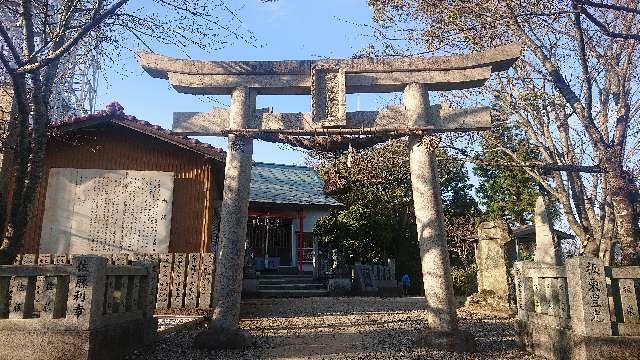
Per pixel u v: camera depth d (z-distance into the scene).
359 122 7.65
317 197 25.00
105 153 12.35
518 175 23.66
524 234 19.62
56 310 5.29
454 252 27.97
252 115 7.77
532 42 8.18
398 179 25.70
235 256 7.20
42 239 11.62
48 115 7.22
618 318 5.82
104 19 6.52
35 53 6.26
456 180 31.05
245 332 7.19
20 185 6.62
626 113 7.75
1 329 5.20
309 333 8.59
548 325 6.49
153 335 7.25
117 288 6.14
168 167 12.49
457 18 8.03
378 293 18.28
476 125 7.55
